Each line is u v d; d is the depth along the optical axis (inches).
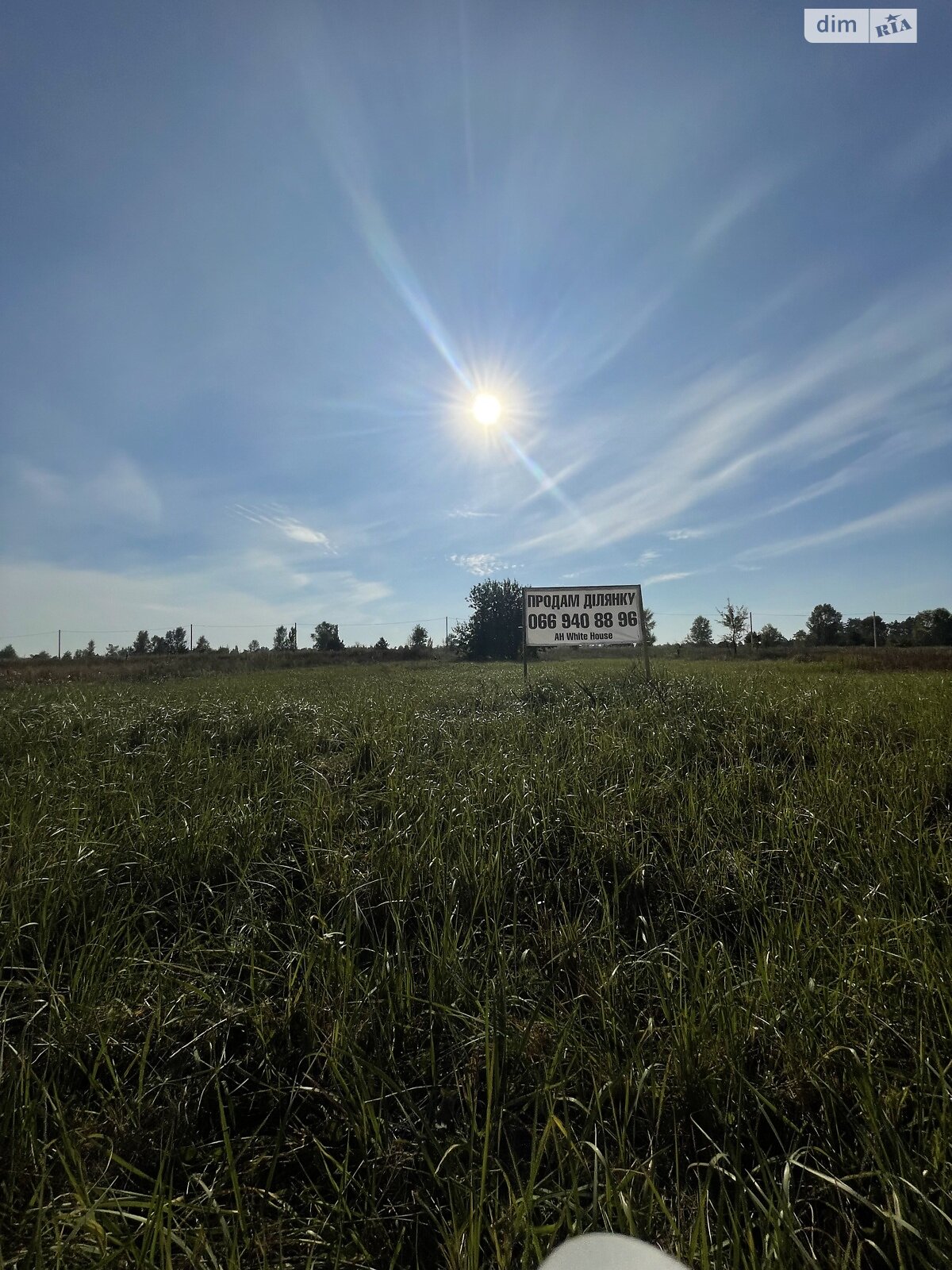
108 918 98.3
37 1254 46.4
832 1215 53.4
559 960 92.4
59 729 229.3
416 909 105.1
